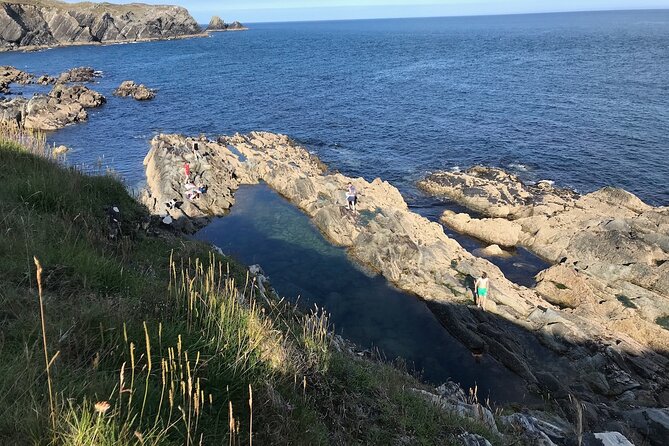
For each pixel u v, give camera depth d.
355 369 9.49
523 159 44.81
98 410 4.23
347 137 54.19
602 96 68.62
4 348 5.46
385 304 23.33
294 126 59.47
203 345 6.73
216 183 36.53
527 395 17.84
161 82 92.50
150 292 8.30
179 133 55.22
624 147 46.84
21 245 8.08
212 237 30.17
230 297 8.50
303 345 9.10
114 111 66.62
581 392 17.83
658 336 20.44
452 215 33.41
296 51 156.25
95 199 13.42
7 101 63.78
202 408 5.38
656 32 190.50
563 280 24.89
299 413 6.74
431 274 25.28
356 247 28.22
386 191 35.91
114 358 5.89
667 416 15.38
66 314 6.50
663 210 30.48
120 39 177.25
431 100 72.12
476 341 20.28
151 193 34.69
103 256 9.20
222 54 144.62
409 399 9.70
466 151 47.88
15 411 4.34
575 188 38.06
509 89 77.50
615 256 25.47
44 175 12.69
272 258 27.55
